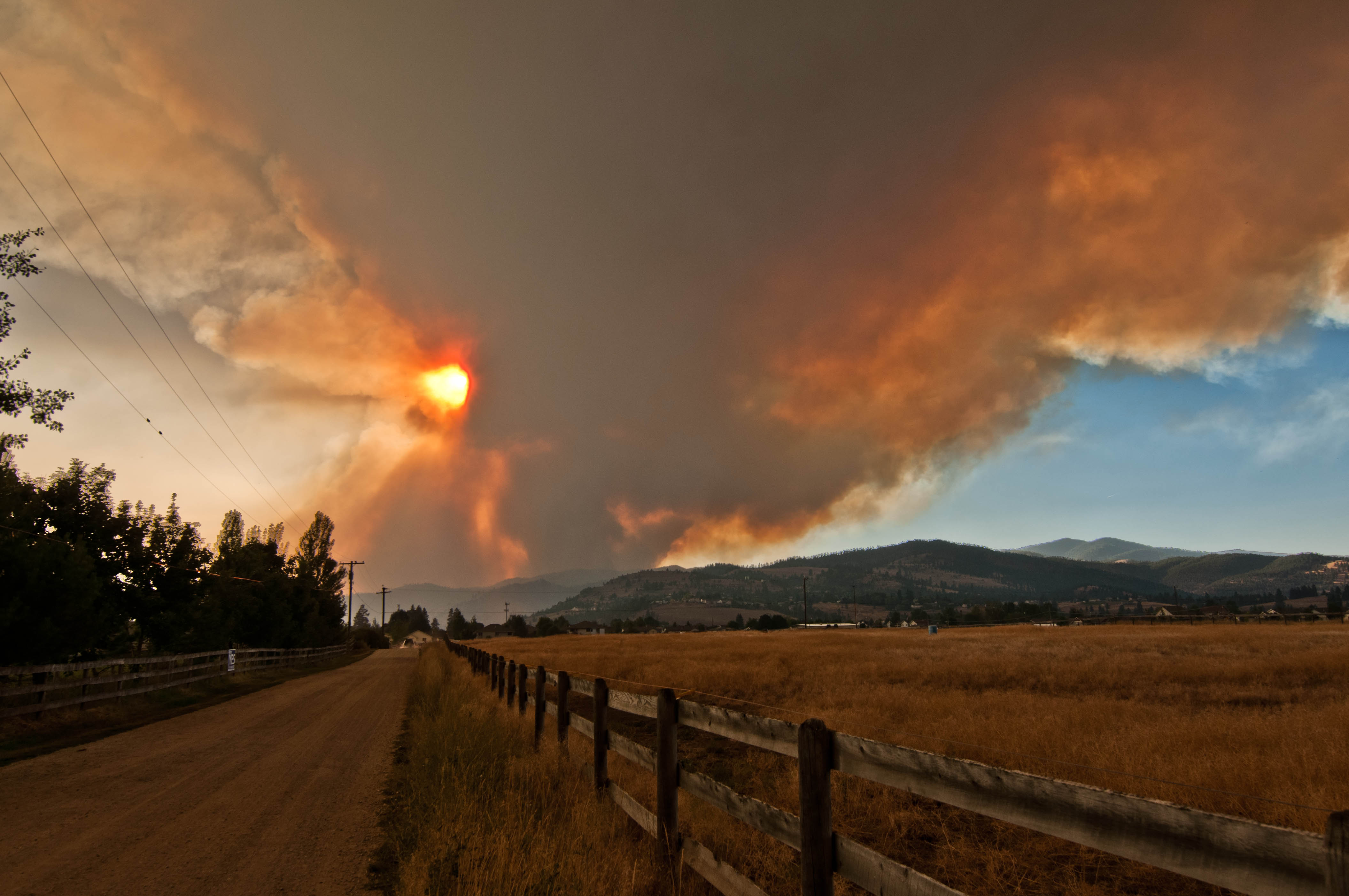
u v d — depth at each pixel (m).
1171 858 2.06
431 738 9.59
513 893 4.28
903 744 9.74
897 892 2.90
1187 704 14.58
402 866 5.31
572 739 9.73
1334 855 1.63
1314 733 9.20
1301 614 103.62
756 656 33.31
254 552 43.91
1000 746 9.14
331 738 13.29
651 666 26.77
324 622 61.56
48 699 15.40
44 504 20.73
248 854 6.16
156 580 24.19
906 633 89.00
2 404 15.08
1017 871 5.34
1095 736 9.57
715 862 4.55
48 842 6.50
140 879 5.50
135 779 9.45
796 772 8.49
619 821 6.30
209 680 26.67
